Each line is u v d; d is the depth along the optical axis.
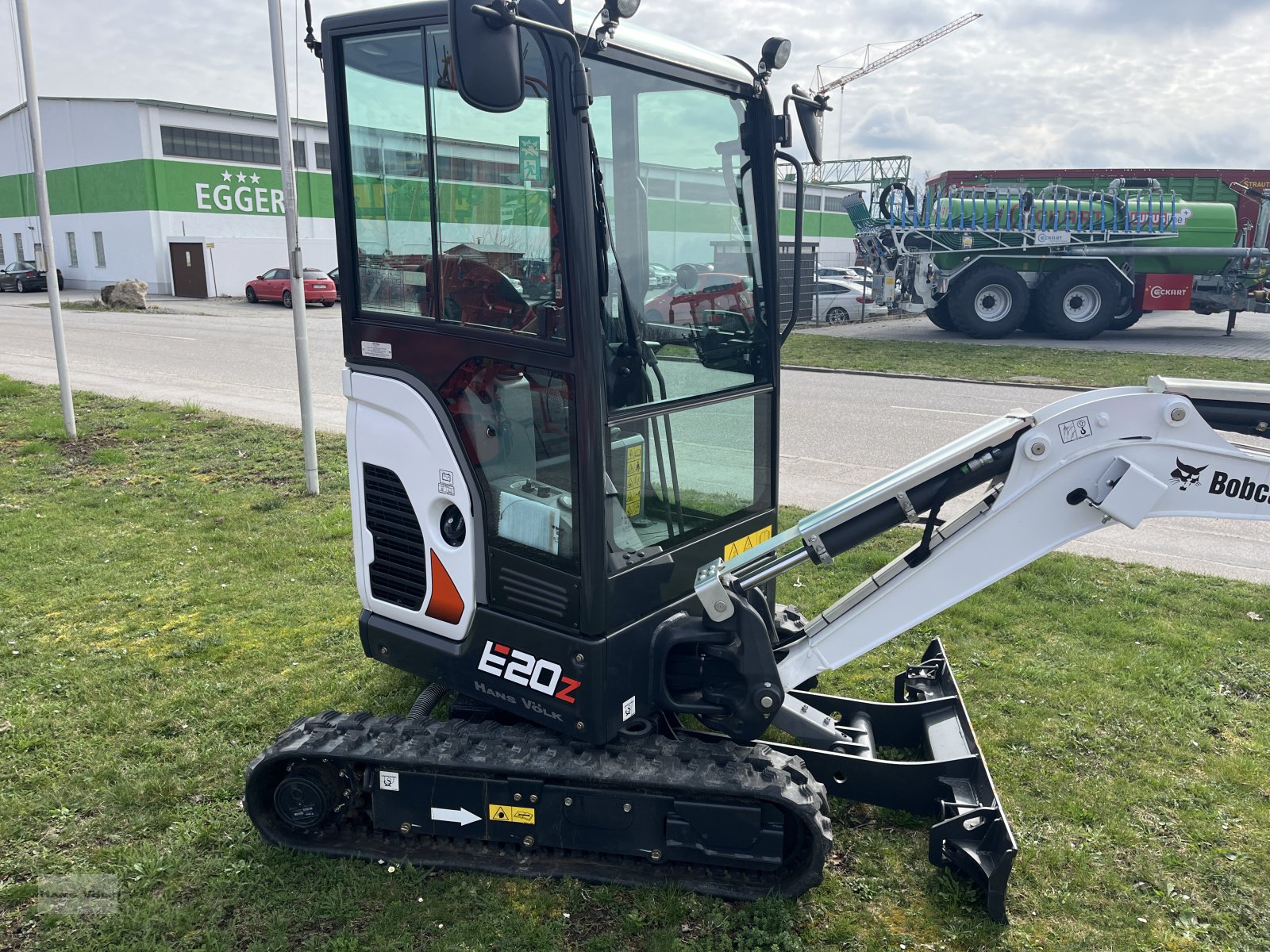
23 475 9.60
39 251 42.38
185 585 6.76
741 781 3.47
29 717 4.89
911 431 11.70
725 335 3.98
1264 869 3.75
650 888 3.60
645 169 3.48
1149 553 7.52
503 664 3.72
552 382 3.36
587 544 3.37
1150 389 3.38
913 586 3.64
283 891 3.61
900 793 3.93
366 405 3.99
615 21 3.10
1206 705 5.00
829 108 4.08
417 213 3.60
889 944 3.36
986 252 21.25
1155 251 20.55
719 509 4.13
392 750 3.71
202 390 14.29
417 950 3.32
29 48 9.77
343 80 3.70
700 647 3.79
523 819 3.64
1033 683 5.25
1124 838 3.93
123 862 3.79
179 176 37.25
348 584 6.78
